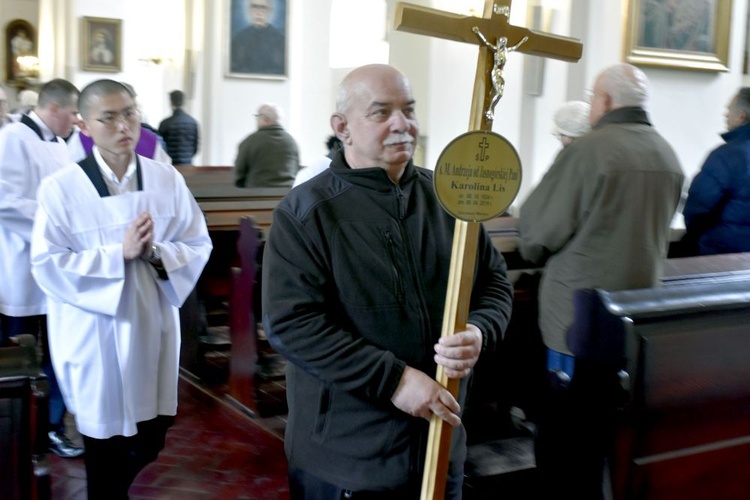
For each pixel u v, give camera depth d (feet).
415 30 6.51
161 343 10.61
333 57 41.88
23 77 60.59
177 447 14.85
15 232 13.26
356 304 6.95
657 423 7.94
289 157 26.09
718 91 22.29
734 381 8.41
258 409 16.29
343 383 6.82
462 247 6.73
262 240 16.03
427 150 26.45
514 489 12.39
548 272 11.53
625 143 10.87
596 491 7.89
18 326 13.93
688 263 12.82
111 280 9.90
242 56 39.37
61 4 55.47
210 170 32.73
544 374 12.33
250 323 16.31
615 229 10.87
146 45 44.96
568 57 7.09
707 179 14.82
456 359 6.68
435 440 6.80
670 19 21.11
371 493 7.04
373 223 7.04
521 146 22.77
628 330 7.66
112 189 10.27
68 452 13.99
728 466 8.48
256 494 13.12
